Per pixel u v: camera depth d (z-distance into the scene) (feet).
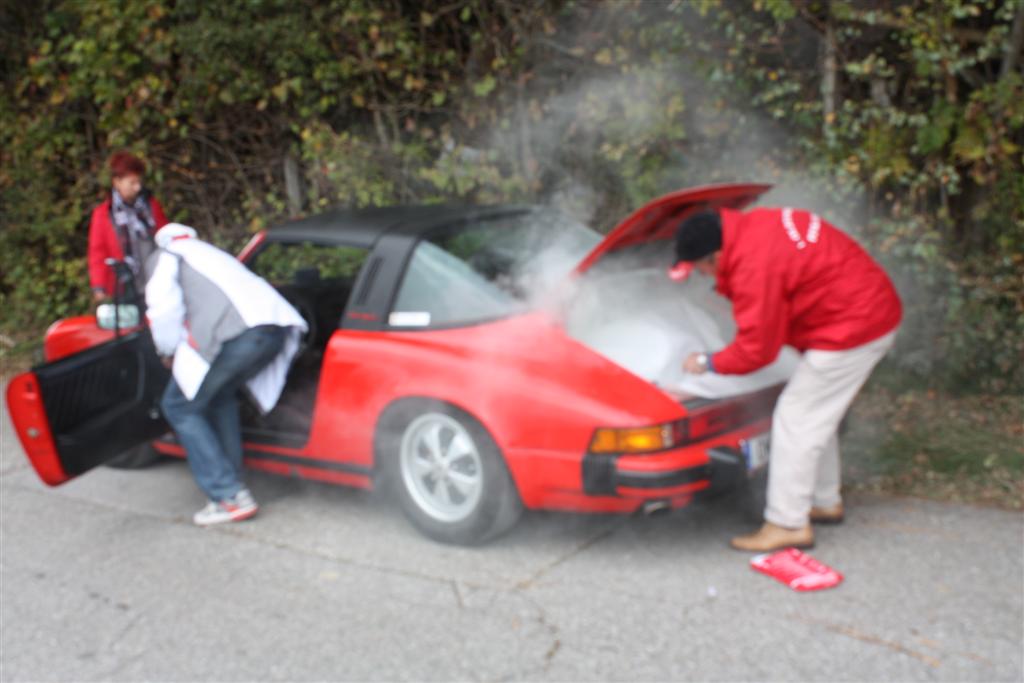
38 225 28.50
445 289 14.37
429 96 24.59
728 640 11.21
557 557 13.65
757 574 12.82
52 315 29.73
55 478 14.78
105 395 15.48
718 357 12.78
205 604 12.80
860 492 15.56
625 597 12.37
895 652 10.78
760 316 12.37
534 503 13.19
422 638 11.64
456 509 13.97
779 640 11.15
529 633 11.62
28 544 15.11
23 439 14.69
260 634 11.94
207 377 14.82
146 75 25.96
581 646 11.26
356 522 15.30
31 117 28.76
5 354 27.96
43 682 11.13
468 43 24.29
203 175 27.40
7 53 28.55
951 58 18.08
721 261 12.52
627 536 14.23
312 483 17.30
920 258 19.24
